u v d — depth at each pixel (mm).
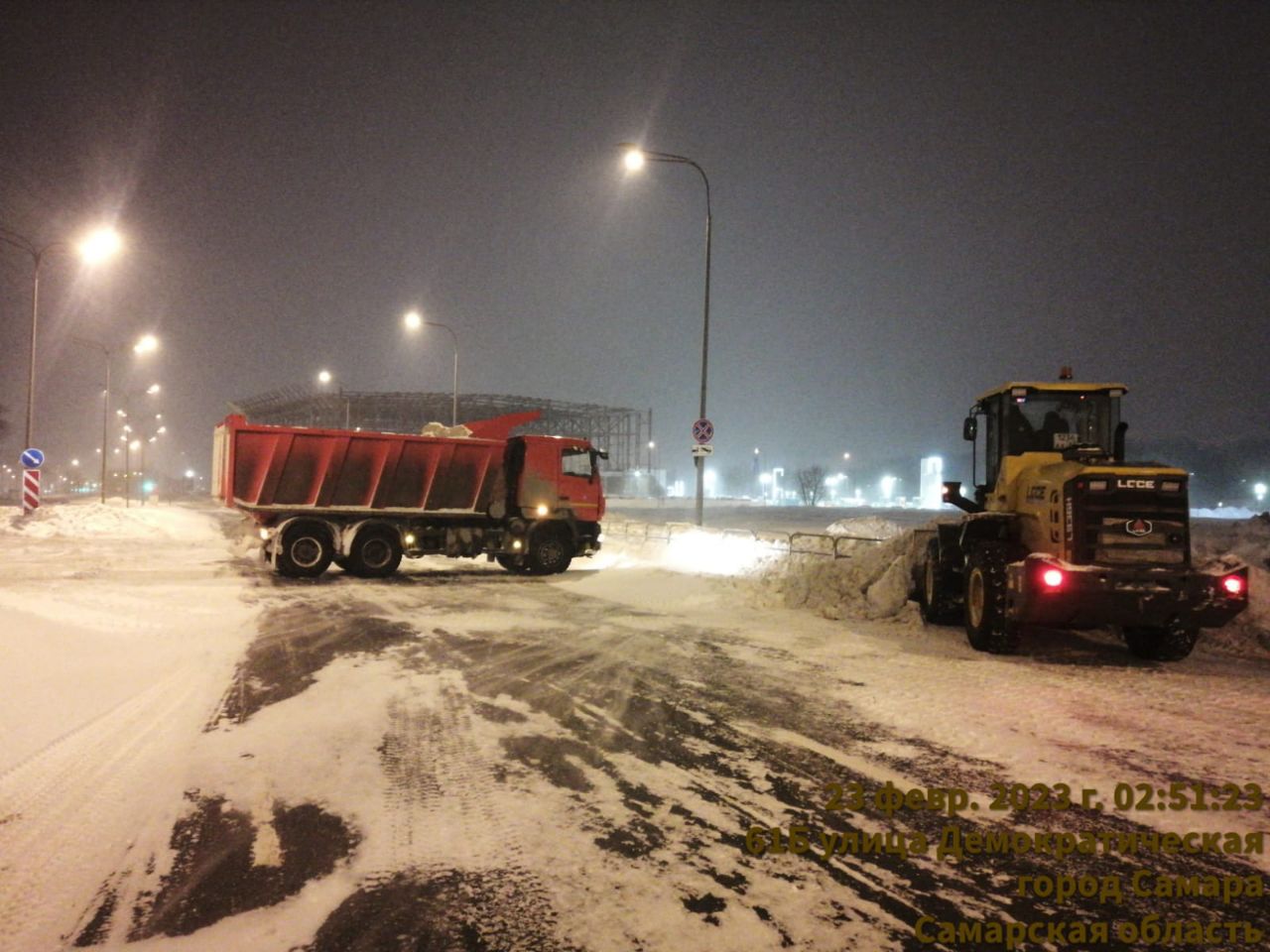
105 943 3617
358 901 4016
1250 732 7004
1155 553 9281
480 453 18984
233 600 14250
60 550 23484
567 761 6141
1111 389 11125
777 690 8344
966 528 11047
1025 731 6988
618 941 3689
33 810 5039
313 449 17938
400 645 10539
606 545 24984
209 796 5332
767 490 150000
